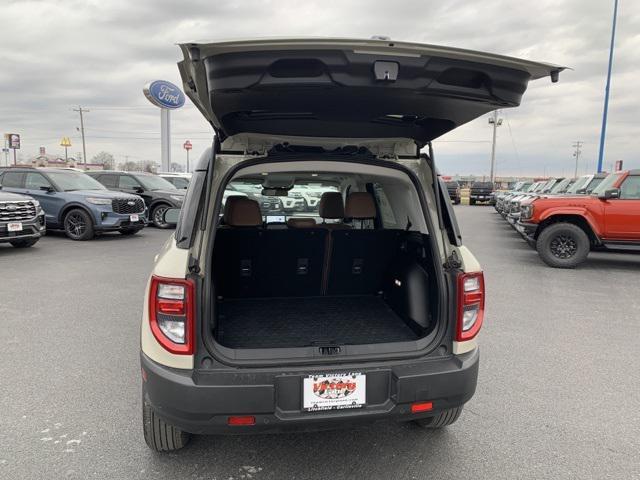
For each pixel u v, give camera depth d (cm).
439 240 250
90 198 1110
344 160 252
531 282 756
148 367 217
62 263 844
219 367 213
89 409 318
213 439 284
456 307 238
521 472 257
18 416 307
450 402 232
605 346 456
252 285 334
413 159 272
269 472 254
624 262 981
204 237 222
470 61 190
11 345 436
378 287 350
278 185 412
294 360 217
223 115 218
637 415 321
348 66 181
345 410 220
